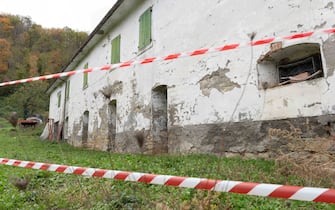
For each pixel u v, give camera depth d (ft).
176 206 8.38
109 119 36.09
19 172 14.61
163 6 26.32
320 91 14.55
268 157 16.08
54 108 72.74
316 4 15.25
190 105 21.75
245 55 18.38
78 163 18.25
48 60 152.35
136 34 30.71
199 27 22.06
